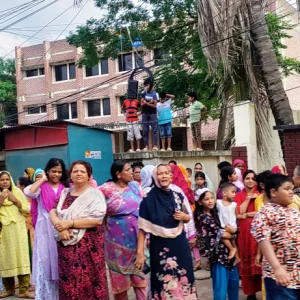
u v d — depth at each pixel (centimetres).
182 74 1371
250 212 506
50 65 2458
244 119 948
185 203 414
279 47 1451
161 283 395
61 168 498
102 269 413
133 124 1041
